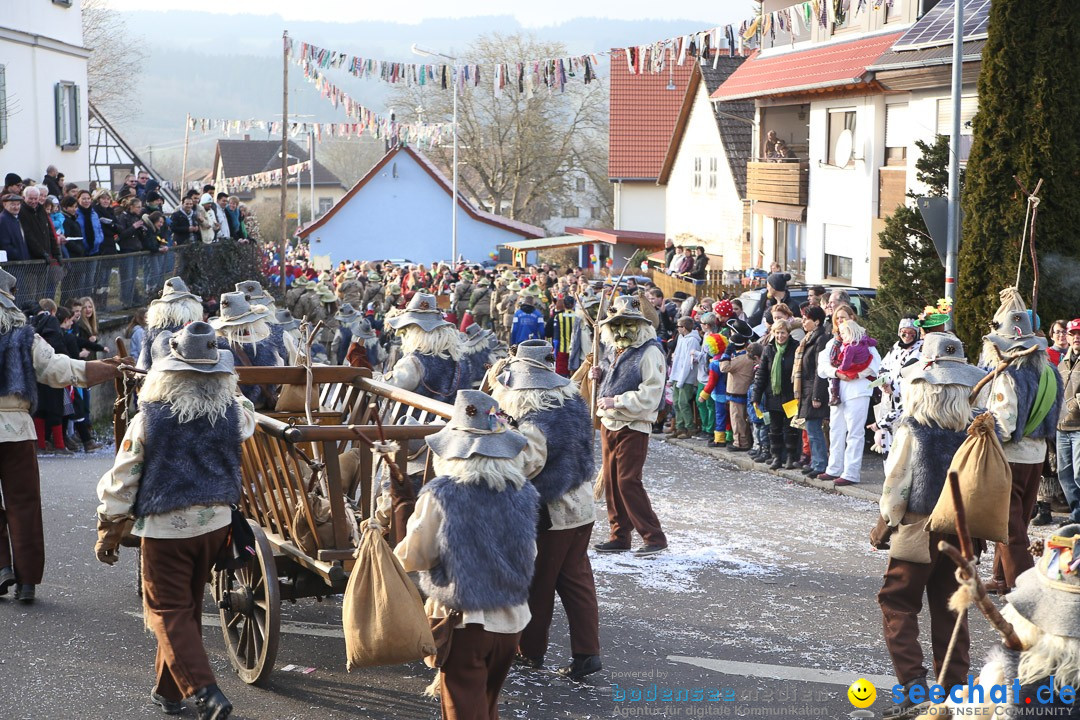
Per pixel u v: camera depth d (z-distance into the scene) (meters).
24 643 7.95
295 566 7.63
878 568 10.25
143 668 7.56
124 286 21.31
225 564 6.81
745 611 8.99
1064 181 14.38
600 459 16.77
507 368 7.87
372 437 7.19
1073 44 14.26
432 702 7.03
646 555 10.65
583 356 21.91
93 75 75.75
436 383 10.44
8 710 6.81
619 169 56.38
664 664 7.81
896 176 27.72
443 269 39.44
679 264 30.39
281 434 7.07
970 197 14.95
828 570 10.18
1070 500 11.25
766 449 15.41
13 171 25.91
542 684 7.42
